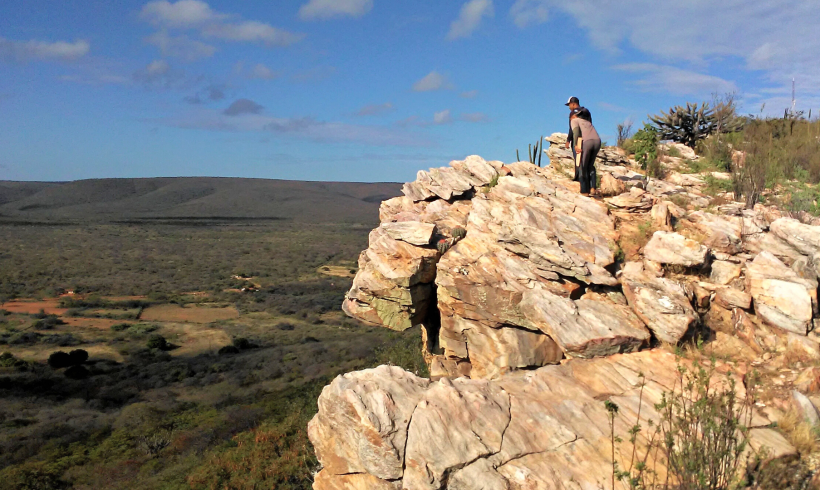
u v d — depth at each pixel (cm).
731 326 895
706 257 955
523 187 1241
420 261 1183
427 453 647
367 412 676
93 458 2447
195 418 2989
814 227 969
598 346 857
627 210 1139
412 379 754
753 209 1253
